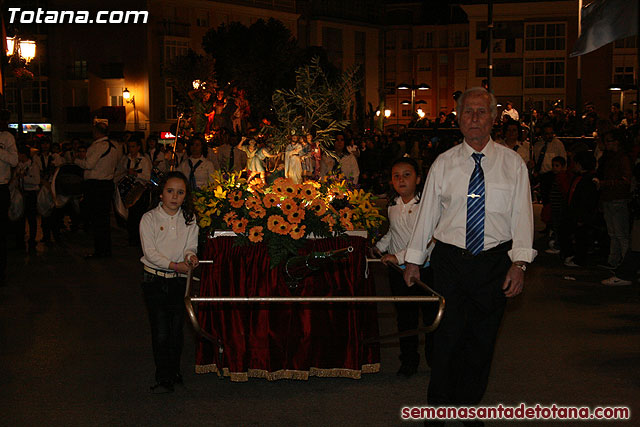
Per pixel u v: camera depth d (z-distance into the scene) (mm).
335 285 6160
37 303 9180
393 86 71375
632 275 10164
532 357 6770
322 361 6172
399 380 6191
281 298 4250
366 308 6297
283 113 10898
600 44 16766
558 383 6035
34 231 14297
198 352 6266
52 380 6145
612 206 11180
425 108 70625
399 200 6324
